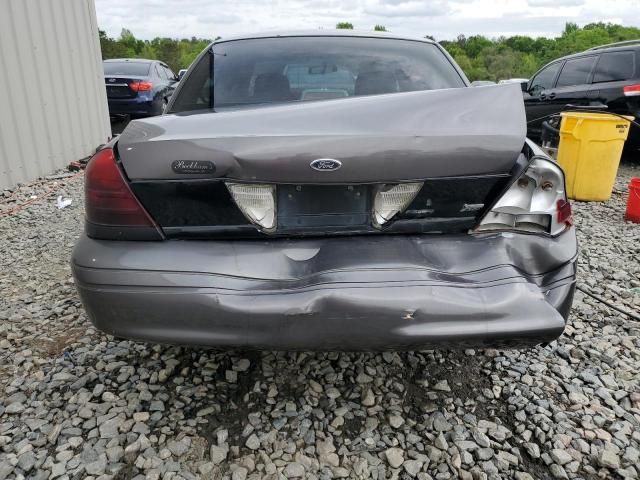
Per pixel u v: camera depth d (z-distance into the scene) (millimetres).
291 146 1565
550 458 1692
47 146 5930
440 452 1716
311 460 1683
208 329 1590
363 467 1658
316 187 1642
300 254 1656
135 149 1611
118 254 1636
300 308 1553
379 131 1598
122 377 2078
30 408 1918
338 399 1977
